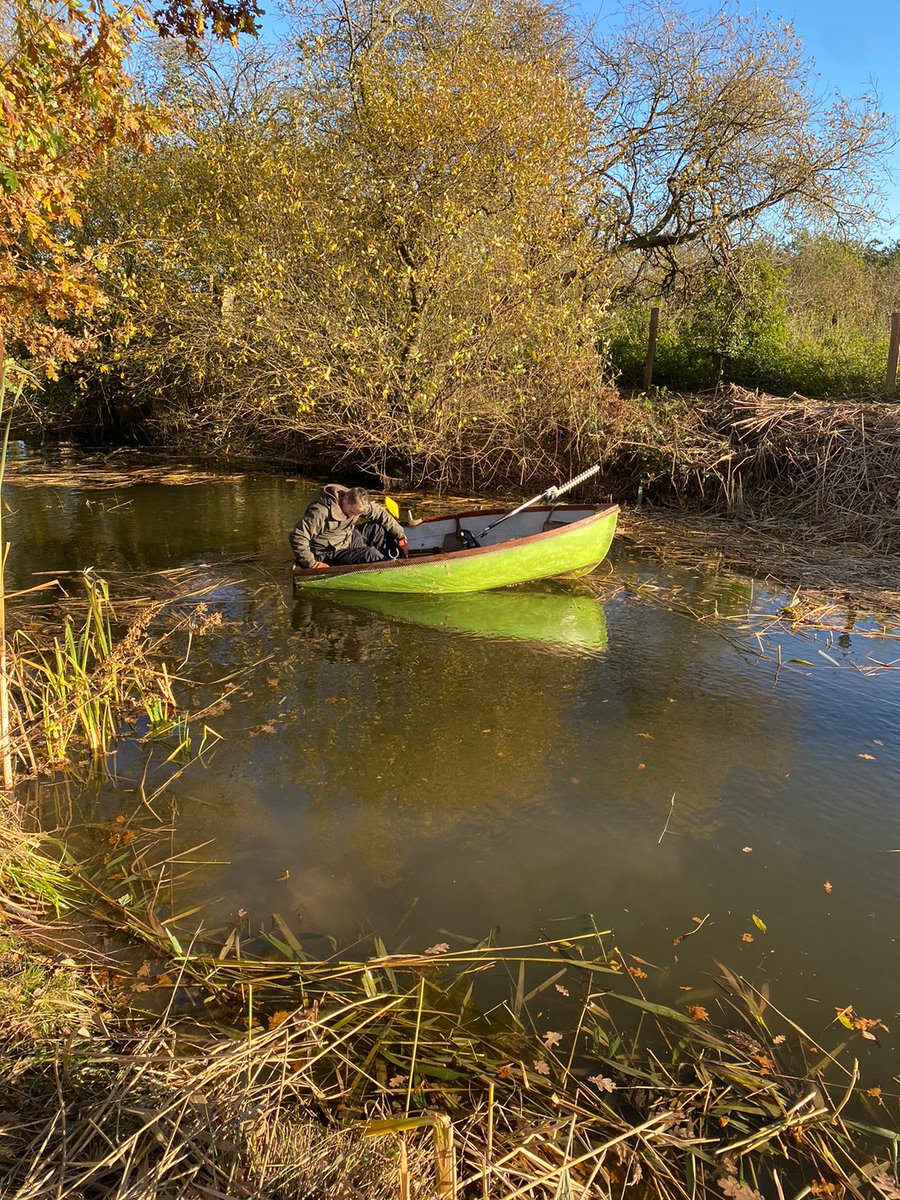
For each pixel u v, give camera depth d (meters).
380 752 4.21
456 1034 2.49
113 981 2.65
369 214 10.42
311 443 12.34
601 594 6.77
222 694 4.87
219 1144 1.96
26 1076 2.14
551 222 10.13
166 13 3.65
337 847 3.44
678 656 5.51
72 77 3.38
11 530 8.58
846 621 6.12
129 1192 1.79
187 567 7.33
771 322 12.33
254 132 10.77
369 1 11.55
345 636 5.82
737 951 2.87
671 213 13.42
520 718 4.61
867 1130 2.24
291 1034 2.42
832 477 8.91
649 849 3.45
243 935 2.91
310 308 10.42
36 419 14.50
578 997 2.66
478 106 9.82
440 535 7.75
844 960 2.83
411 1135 2.10
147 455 13.37
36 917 2.93
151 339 11.78
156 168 11.62
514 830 3.57
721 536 8.50
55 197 3.69
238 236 10.48
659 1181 2.06
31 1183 1.80
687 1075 2.39
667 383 12.67
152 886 3.16
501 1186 1.98
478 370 10.26
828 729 4.48
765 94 12.23
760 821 3.64
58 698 4.15
